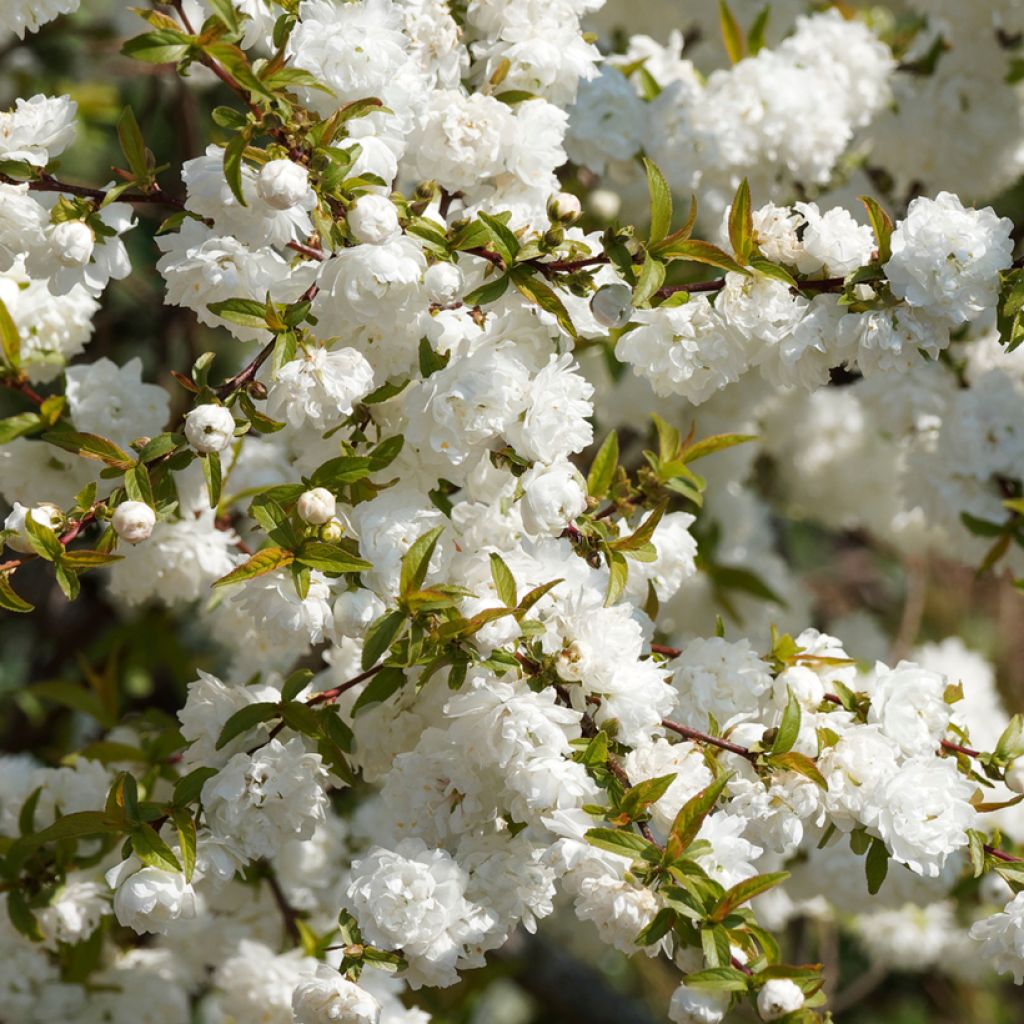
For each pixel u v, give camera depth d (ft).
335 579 4.85
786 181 5.44
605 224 5.47
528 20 4.99
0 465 5.12
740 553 5.99
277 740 4.87
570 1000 7.16
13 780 5.28
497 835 4.84
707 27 5.62
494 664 4.78
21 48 6.78
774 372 4.91
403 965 4.77
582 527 4.87
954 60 5.54
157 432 5.13
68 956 5.25
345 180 4.78
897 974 8.87
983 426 5.31
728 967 4.70
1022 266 4.85
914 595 7.19
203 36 4.75
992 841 4.88
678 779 4.79
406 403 4.83
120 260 4.86
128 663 5.65
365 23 4.83
